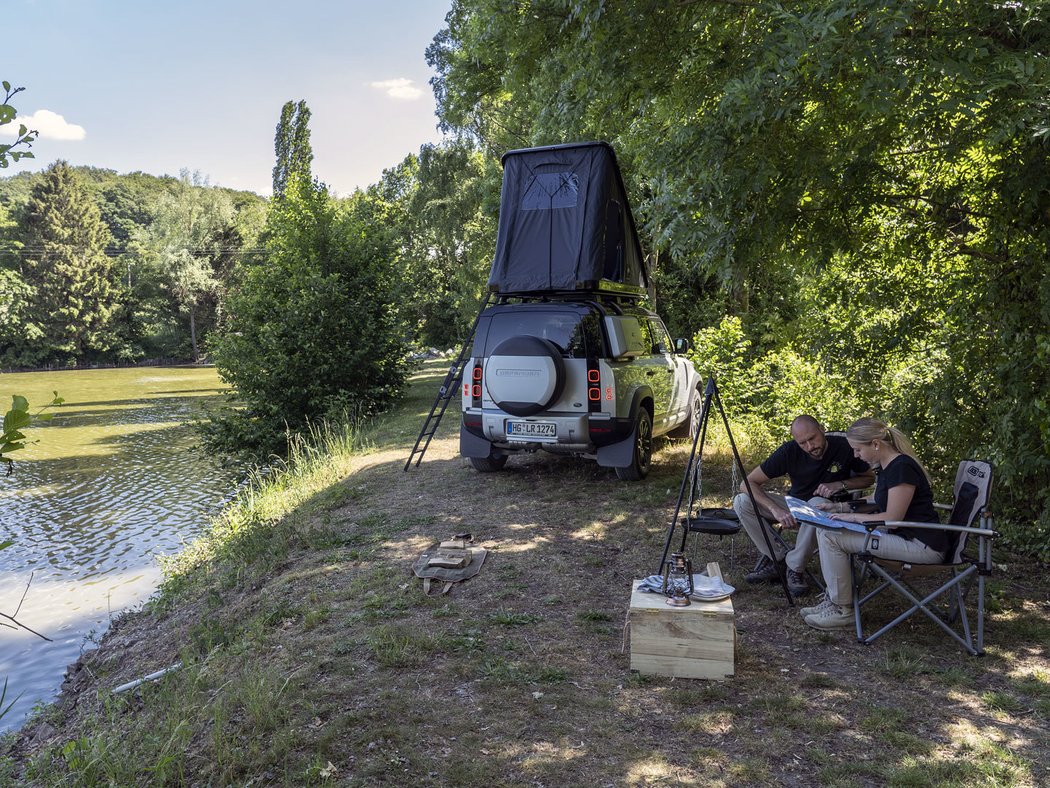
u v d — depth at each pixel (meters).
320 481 10.87
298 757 3.56
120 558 11.19
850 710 3.95
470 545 6.98
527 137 23.94
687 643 4.33
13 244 83.31
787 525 5.44
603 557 6.61
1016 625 4.98
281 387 18.55
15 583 10.06
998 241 6.74
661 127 8.62
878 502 4.89
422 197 31.45
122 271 88.69
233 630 5.55
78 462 20.41
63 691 6.32
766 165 5.90
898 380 8.82
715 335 14.43
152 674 5.45
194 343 82.00
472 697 4.14
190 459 20.70
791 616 5.22
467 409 9.27
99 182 129.12
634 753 3.58
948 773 3.35
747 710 3.97
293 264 20.25
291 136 61.69
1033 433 6.61
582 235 9.18
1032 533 6.45
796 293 14.62
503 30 9.66
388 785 3.34
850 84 5.84
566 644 4.83
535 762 3.51
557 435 8.77
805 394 11.30
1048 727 3.75
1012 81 4.69
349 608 5.59
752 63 5.96
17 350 77.25
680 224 6.63
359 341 19.14
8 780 4.23
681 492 5.39
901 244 7.37
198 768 3.57
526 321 8.98
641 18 6.98
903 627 5.02
